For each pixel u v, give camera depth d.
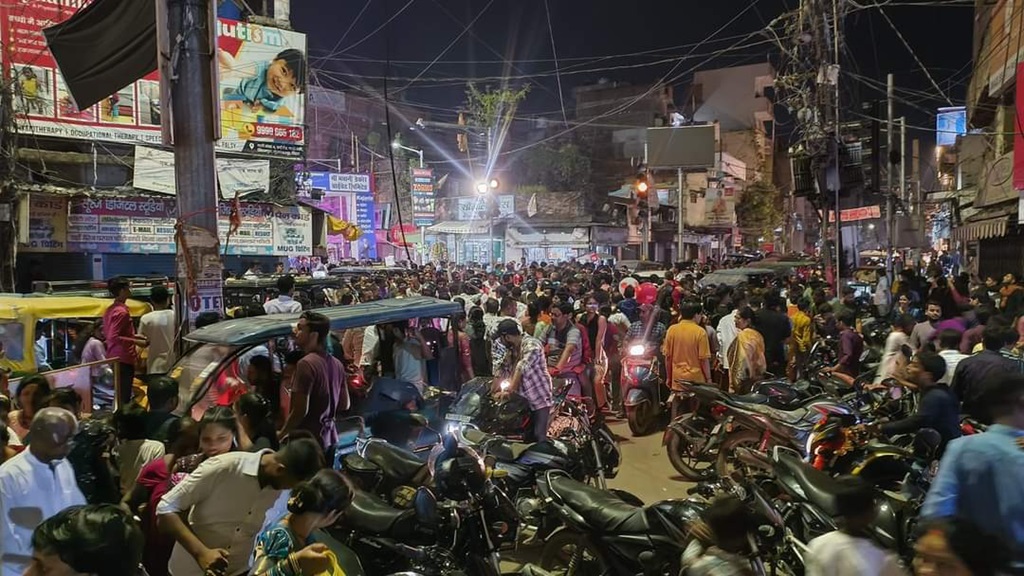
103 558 2.14
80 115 15.81
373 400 7.20
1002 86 17.30
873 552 3.21
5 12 14.86
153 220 16.58
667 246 46.97
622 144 50.72
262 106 18.66
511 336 7.36
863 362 10.36
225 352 6.07
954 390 6.46
